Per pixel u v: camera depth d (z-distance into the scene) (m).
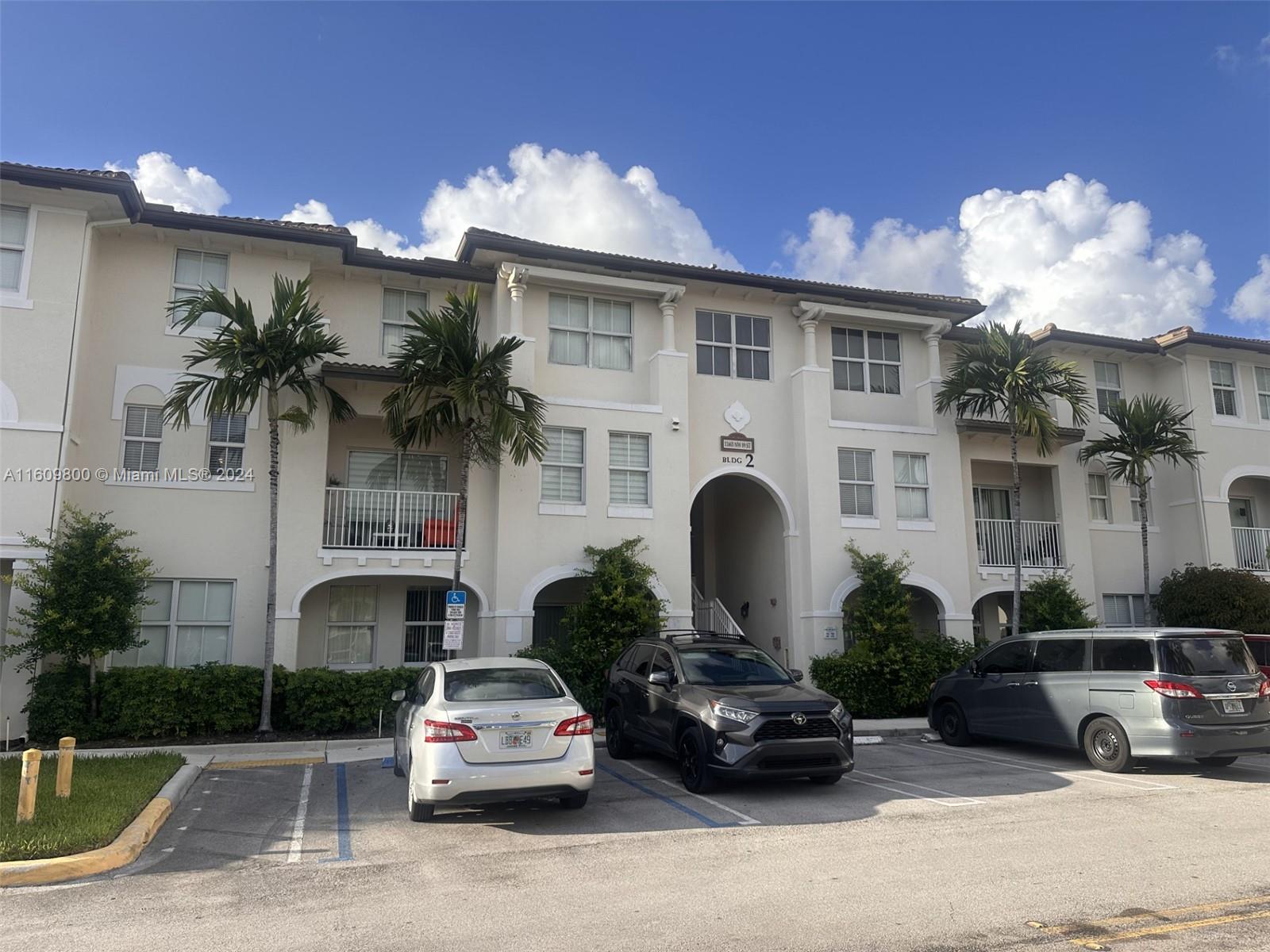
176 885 6.70
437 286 17.67
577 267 17.77
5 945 5.37
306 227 15.90
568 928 5.63
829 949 5.24
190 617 15.06
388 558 15.91
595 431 17.45
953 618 19.08
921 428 19.88
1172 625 20.77
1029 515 22.45
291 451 15.66
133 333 15.24
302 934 5.57
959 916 5.82
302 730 14.32
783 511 19.00
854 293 19.58
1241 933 5.47
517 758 8.45
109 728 13.38
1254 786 10.61
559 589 19.17
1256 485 24.36
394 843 8.02
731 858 7.36
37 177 13.61
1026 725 12.81
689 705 10.38
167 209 15.04
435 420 15.27
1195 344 22.45
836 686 17.23
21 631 13.31
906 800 9.77
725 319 19.45
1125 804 9.52
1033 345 19.34
